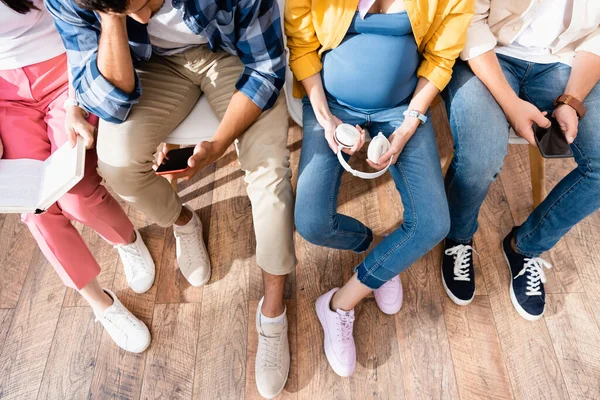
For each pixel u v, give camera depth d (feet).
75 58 3.65
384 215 5.55
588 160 4.14
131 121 3.95
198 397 4.52
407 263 4.13
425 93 4.12
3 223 5.51
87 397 4.50
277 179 4.00
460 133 4.15
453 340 4.81
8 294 5.06
